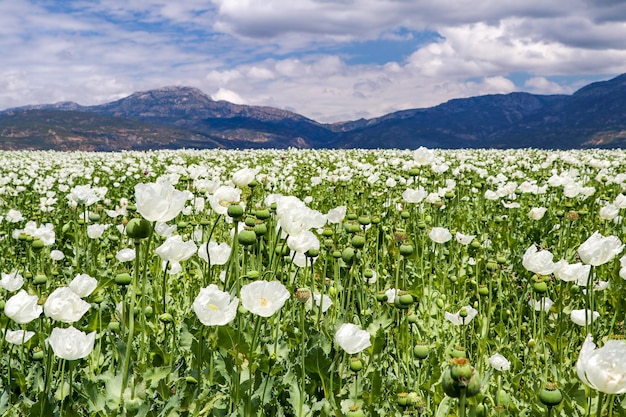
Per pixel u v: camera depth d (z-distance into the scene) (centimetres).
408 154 1542
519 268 354
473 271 361
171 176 462
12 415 198
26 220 553
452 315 255
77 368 230
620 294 299
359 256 283
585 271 248
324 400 210
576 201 559
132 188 809
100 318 231
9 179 693
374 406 207
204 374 213
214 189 280
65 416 198
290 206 237
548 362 251
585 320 234
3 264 375
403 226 389
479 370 234
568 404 211
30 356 239
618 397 214
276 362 220
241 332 207
